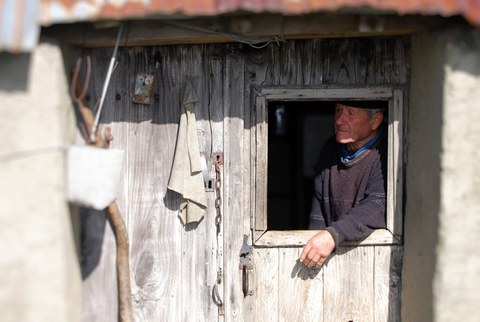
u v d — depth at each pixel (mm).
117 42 4336
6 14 3750
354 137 5039
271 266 4961
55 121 4023
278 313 4969
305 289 4969
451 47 4102
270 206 8672
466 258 4176
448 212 4160
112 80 4828
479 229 4164
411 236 4723
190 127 4797
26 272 4027
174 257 4922
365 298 4965
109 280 4680
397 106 4848
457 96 4117
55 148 4027
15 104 3984
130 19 4141
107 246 4668
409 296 4754
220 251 4918
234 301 4926
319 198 5473
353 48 4887
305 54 4895
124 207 4891
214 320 4945
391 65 4875
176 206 4898
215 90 4875
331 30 4395
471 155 4148
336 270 4965
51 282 4051
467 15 3865
